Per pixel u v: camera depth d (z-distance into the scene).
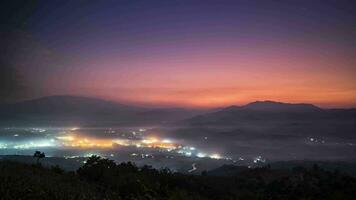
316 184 24.92
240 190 22.77
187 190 18.48
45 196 10.29
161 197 15.80
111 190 14.56
